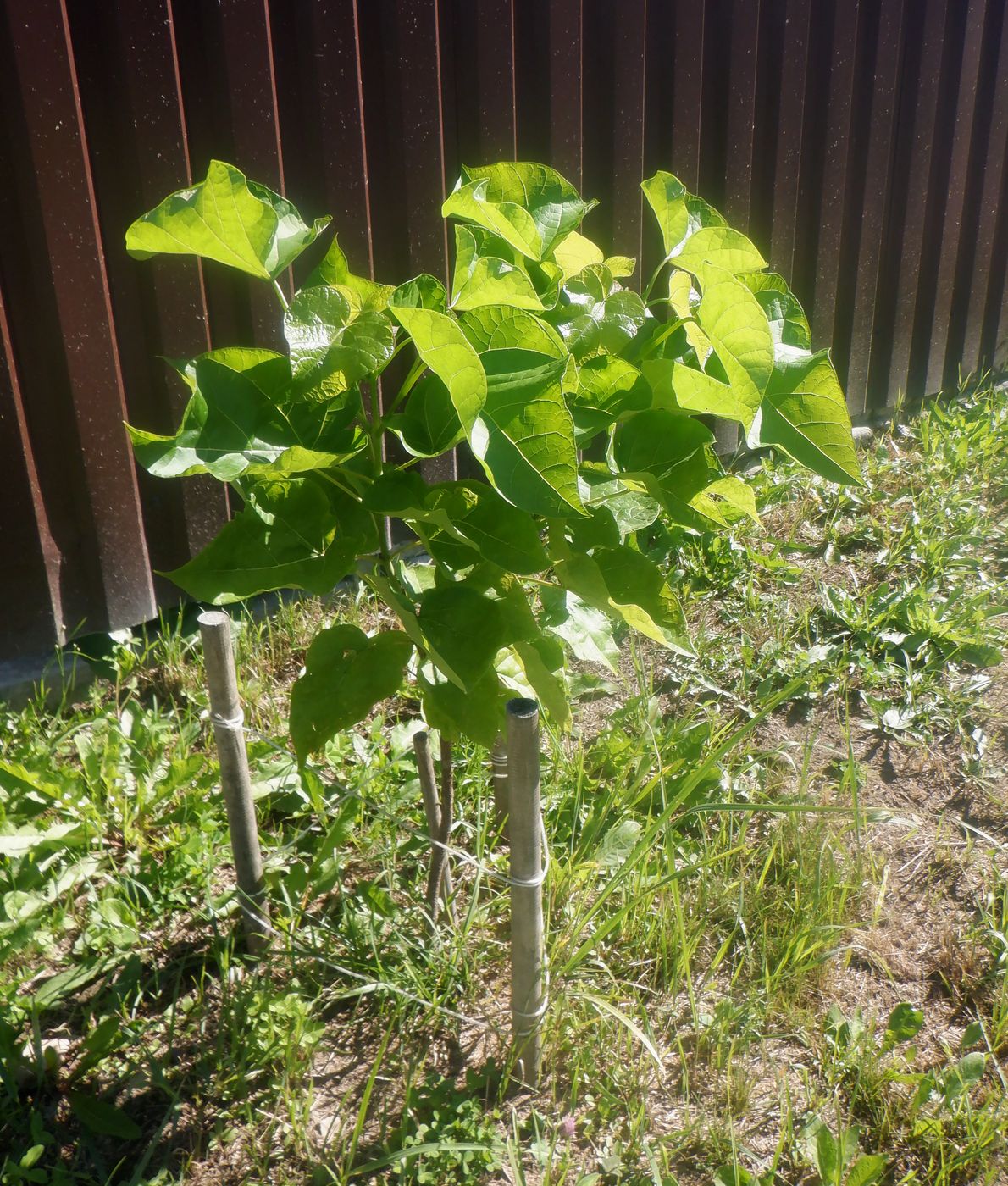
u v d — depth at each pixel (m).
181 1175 1.99
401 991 2.17
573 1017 2.23
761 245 4.59
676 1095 2.15
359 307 1.62
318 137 3.21
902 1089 2.16
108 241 3.00
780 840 2.66
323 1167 1.96
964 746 3.16
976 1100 2.16
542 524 2.03
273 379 1.56
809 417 1.60
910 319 5.27
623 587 1.83
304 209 3.30
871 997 2.40
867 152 4.72
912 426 5.30
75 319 2.95
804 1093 2.17
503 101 3.56
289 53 3.12
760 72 4.28
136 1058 2.17
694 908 2.51
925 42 4.69
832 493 4.53
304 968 2.34
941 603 3.66
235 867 2.40
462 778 2.87
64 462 3.11
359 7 3.19
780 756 3.09
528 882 1.95
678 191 1.82
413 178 3.44
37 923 2.39
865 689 3.40
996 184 5.30
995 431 5.00
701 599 3.86
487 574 1.85
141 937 2.45
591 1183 1.92
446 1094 2.11
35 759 2.77
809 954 2.43
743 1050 2.23
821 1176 1.95
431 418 1.64
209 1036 2.23
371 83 3.29
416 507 1.58
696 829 2.77
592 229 4.07
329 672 1.91
